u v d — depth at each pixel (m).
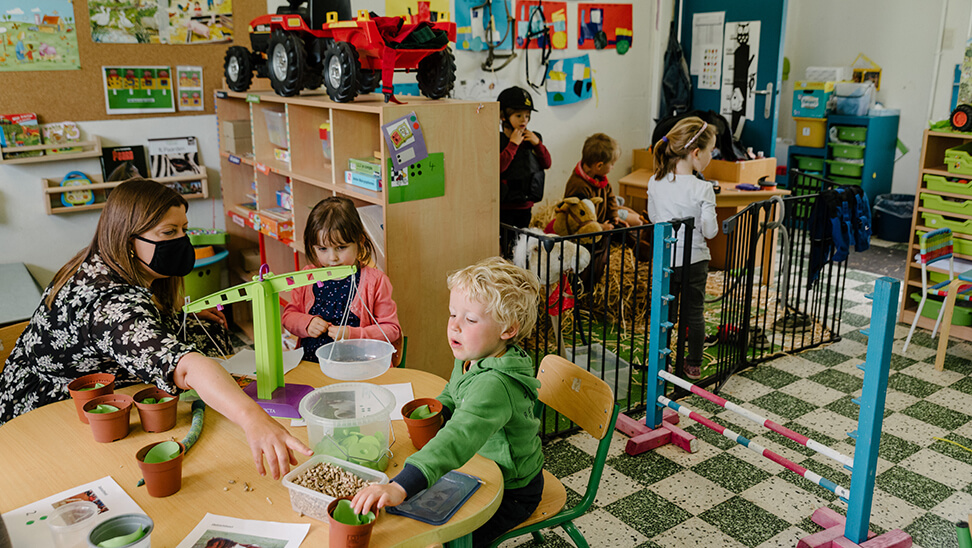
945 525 2.41
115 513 1.33
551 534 2.33
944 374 3.59
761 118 5.27
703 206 3.27
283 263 3.89
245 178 4.08
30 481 1.44
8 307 2.89
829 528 2.29
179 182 3.98
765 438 2.98
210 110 4.00
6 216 3.55
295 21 3.09
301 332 2.40
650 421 2.95
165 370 1.54
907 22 6.20
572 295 3.70
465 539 1.41
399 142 2.64
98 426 1.56
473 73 4.65
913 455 2.85
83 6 3.53
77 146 3.62
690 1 5.53
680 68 5.60
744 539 2.33
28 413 1.72
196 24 3.84
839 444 2.92
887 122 6.27
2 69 3.39
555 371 2.02
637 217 4.74
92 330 1.67
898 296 2.00
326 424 1.45
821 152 6.48
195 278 3.96
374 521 1.22
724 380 3.46
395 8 4.24
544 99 5.04
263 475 1.41
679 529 2.38
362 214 2.87
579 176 4.45
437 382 1.95
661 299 2.79
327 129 3.18
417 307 2.91
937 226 4.07
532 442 1.67
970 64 5.02
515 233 3.48
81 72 3.59
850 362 3.72
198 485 1.43
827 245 3.84
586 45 5.15
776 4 4.99
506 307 1.53
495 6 4.62
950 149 3.99
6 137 3.43
